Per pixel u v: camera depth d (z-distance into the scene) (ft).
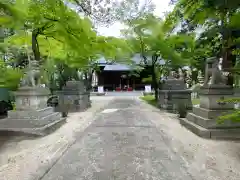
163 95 37.17
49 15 25.67
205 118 19.31
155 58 48.52
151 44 41.09
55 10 24.54
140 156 13.65
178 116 28.71
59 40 32.04
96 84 119.96
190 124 21.03
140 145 16.01
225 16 19.49
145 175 10.93
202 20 22.47
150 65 50.31
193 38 39.34
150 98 60.95
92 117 29.96
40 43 37.60
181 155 13.83
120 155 13.84
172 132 20.24
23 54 38.73
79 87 37.86
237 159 13.11
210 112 18.90
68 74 48.70
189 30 39.24
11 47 37.04
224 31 22.43
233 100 14.88
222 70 21.20
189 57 40.52
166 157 13.47
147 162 12.65
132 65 54.08
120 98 67.77
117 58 49.24
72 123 25.59
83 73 64.13
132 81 120.47
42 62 38.70
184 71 53.36
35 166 12.16
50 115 22.44
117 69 108.47
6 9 18.78
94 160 13.02
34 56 31.27
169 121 26.16
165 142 16.78
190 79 55.01
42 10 24.68
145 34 40.93
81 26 26.25
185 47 41.98
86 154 14.11
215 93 19.22
